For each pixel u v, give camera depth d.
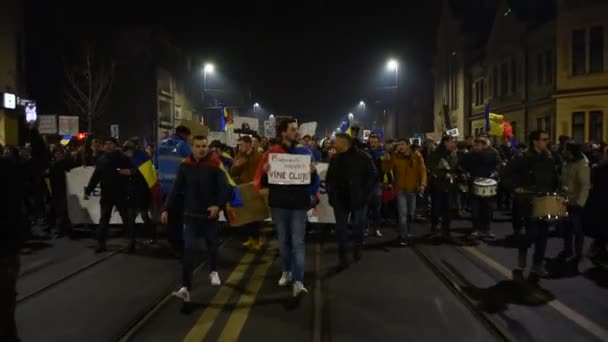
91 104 45.66
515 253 11.29
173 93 58.56
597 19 27.66
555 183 9.22
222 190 7.90
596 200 10.15
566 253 10.86
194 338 6.50
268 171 8.22
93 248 12.13
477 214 12.90
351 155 9.99
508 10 36.44
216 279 8.58
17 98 34.91
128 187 11.64
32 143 11.31
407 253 11.39
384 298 8.10
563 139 14.20
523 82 34.03
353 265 10.30
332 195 10.04
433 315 7.30
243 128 18.31
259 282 9.07
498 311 7.43
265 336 6.55
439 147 12.74
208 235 8.33
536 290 8.48
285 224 8.27
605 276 9.35
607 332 6.64
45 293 8.45
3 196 4.68
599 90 27.61
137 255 11.38
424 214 17.22
